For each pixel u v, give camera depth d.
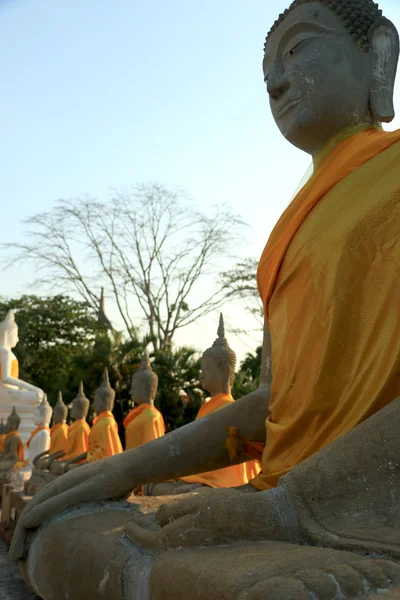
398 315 3.16
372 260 3.35
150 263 39.78
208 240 39.75
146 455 4.74
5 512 9.04
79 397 17.02
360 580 2.14
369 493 2.76
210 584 2.45
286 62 4.18
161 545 3.25
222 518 2.96
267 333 4.77
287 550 2.57
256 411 4.64
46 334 43.97
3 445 21.72
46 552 4.37
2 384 24.72
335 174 3.73
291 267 3.68
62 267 39.97
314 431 3.42
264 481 3.73
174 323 39.31
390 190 3.42
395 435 2.76
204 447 4.69
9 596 5.73
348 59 4.04
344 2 4.08
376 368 3.17
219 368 9.21
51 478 13.45
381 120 4.10
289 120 4.16
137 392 11.98
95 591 3.62
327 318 3.39
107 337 26.17
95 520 4.34
